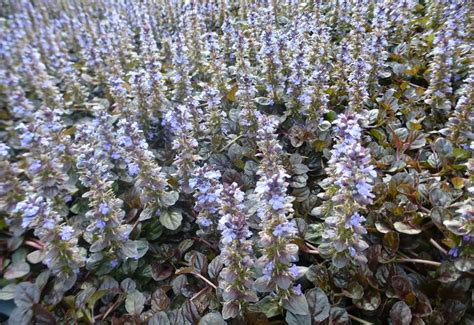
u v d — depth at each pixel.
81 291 0.29
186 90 0.49
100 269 0.31
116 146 0.39
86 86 0.60
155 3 0.82
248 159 0.42
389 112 0.44
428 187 0.33
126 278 0.31
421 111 0.44
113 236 0.30
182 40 0.58
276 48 0.46
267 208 0.23
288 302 0.25
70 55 0.72
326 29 0.58
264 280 0.24
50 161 0.34
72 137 0.48
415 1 0.66
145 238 0.34
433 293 0.27
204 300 0.28
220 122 0.42
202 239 0.33
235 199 0.25
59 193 0.36
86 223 0.35
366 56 0.47
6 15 0.83
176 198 0.34
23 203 0.27
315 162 0.40
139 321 0.27
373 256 0.29
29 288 0.29
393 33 0.59
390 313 0.25
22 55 0.58
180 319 0.26
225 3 0.75
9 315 0.30
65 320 0.28
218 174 0.30
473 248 0.26
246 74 0.43
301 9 0.67
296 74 0.43
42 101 0.54
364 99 0.42
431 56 0.53
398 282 0.27
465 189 0.32
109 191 0.30
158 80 0.45
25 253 0.34
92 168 0.29
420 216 0.30
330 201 0.30
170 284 0.31
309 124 0.42
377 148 0.39
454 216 0.29
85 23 0.76
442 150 0.37
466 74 0.47
